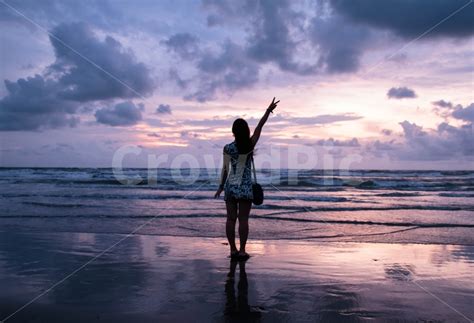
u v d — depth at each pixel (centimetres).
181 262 452
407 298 325
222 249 527
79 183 2197
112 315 282
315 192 1784
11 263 444
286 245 562
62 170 3594
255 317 279
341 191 1859
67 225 741
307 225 768
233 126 475
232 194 472
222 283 367
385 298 324
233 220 482
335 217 898
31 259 464
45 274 398
